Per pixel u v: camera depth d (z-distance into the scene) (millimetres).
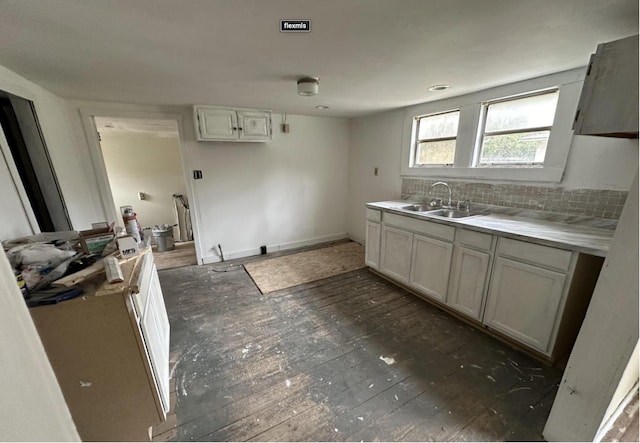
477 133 2561
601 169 1848
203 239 3600
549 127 2088
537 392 1575
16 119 1950
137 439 1325
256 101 2916
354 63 1763
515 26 1293
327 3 1101
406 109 3277
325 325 2232
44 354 333
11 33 1294
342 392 1586
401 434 1346
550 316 1685
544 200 2170
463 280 2193
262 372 1743
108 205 2979
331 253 4016
